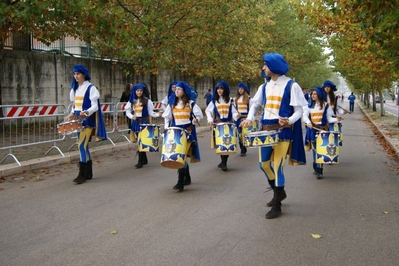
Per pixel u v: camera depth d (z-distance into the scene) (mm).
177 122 7648
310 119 8969
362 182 8305
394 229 5426
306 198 7039
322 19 14562
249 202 6750
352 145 14461
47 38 14852
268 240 5023
